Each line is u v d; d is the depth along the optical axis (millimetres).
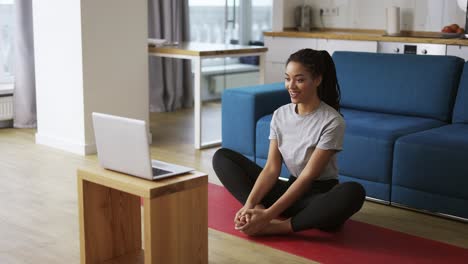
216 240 2992
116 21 4660
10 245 2928
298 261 2766
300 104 3080
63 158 4492
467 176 3188
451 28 5742
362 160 3570
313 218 2932
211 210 3400
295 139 3088
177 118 6137
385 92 4105
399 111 4059
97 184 2625
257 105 4074
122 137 2457
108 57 4652
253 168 3377
